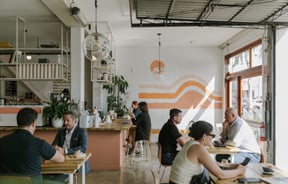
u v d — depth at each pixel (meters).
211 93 9.94
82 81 6.20
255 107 7.48
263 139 5.66
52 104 5.51
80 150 3.58
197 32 7.92
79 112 5.67
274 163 5.43
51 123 5.48
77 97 6.12
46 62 6.11
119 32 7.84
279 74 5.48
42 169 2.75
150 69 9.95
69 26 6.10
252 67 7.57
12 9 5.57
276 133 5.48
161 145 4.56
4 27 6.83
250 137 4.39
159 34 8.14
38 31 7.19
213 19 5.22
